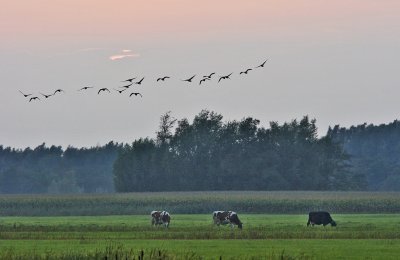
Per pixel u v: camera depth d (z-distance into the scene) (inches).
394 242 6747.1
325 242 6727.4
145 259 4852.4
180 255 5364.2
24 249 5994.1
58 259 4948.3
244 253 5753.0
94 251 5757.9
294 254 5718.5
